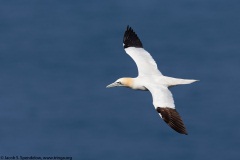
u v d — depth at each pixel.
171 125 27.67
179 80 30.12
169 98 28.72
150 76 30.89
